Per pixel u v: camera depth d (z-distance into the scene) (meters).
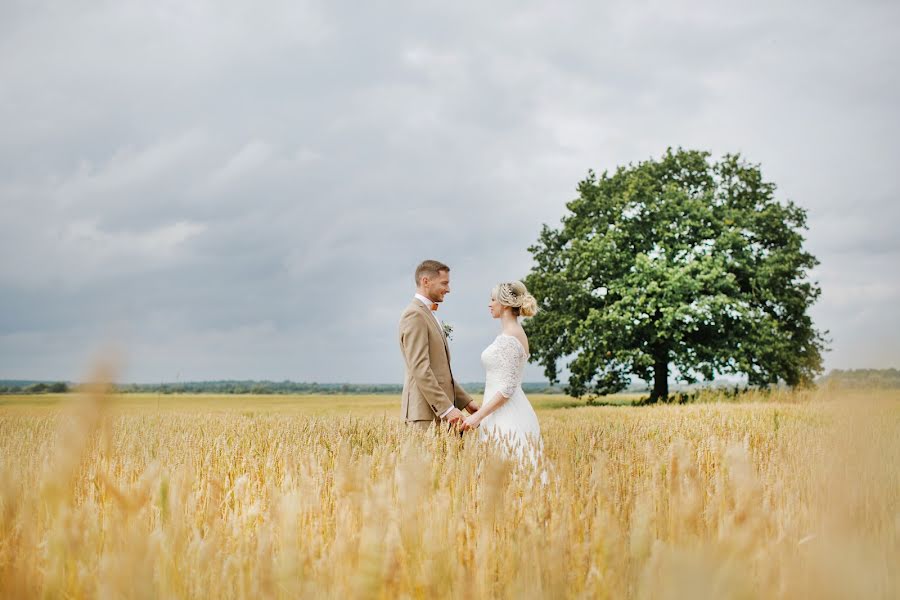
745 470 1.81
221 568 1.77
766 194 34.66
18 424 8.66
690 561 1.13
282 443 4.42
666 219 32.97
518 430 5.66
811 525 1.78
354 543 1.74
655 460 3.03
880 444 1.27
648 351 32.47
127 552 1.44
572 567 1.79
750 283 31.77
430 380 5.70
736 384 23.31
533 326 35.38
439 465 2.71
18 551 1.53
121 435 5.16
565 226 36.69
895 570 1.24
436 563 1.68
